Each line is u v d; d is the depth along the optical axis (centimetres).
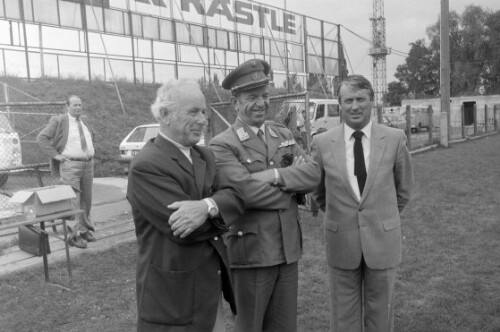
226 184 223
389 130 278
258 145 260
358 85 268
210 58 2166
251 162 255
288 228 258
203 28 2128
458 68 6512
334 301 289
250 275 256
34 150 1070
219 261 221
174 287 204
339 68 2766
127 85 1898
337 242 280
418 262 504
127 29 1891
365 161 275
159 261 205
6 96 1345
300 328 368
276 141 269
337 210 279
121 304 421
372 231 271
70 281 466
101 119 1612
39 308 410
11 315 396
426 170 1170
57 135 587
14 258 543
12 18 1559
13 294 441
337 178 277
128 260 542
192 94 206
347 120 275
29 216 451
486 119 2592
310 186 255
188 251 204
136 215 209
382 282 274
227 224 211
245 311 260
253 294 257
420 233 612
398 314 387
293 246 260
